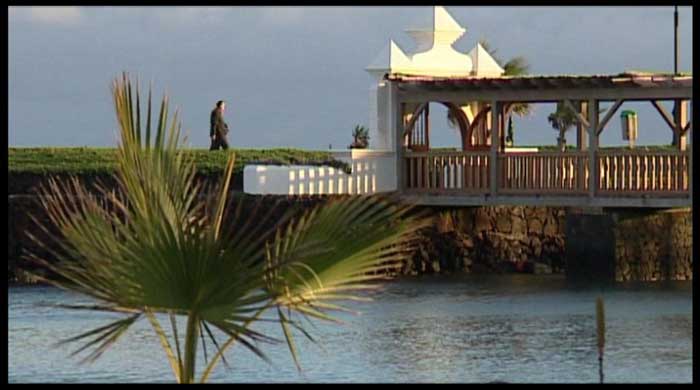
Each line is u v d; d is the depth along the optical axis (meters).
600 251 85.31
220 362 54.12
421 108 91.31
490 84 87.44
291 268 24.53
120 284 24.39
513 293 79.69
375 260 25.00
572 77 84.88
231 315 24.53
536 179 86.75
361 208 25.00
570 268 86.50
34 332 62.84
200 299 24.44
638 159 83.50
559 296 78.06
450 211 91.56
